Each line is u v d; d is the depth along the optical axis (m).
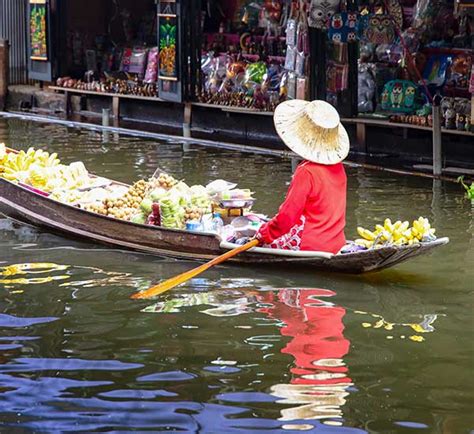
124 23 31.53
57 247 13.97
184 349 9.97
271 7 27.03
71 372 9.36
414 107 23.52
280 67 25.98
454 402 8.72
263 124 25.45
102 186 15.61
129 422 8.32
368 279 12.44
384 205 16.80
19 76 32.47
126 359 9.70
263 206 16.53
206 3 29.48
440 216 15.95
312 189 12.39
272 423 8.30
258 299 11.60
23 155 16.30
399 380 9.21
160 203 13.55
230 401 8.73
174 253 13.36
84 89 29.50
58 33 30.48
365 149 23.03
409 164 21.25
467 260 13.30
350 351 9.94
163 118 28.11
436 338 10.31
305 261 12.44
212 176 19.45
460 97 23.27
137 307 11.29
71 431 8.16
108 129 26.44
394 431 8.16
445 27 24.08
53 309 11.20
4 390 8.93
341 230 12.69
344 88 23.31
